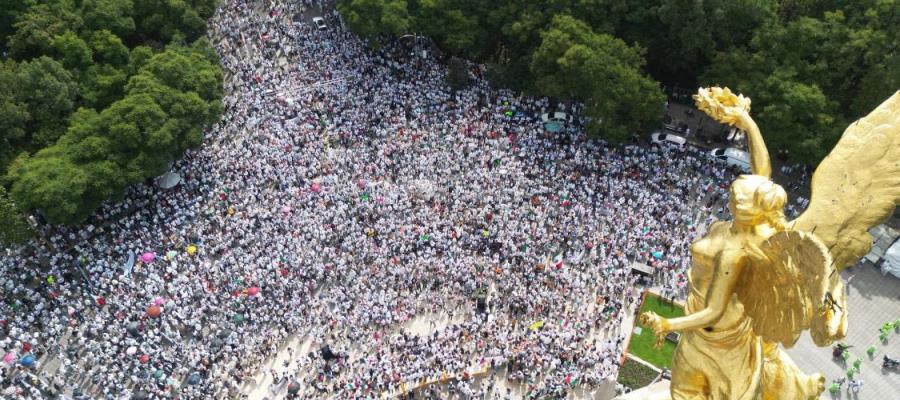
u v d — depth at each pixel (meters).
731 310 33.75
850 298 74.19
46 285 77.06
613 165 86.56
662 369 67.62
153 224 82.25
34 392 67.88
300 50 105.69
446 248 77.62
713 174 86.31
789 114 81.12
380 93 97.75
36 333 71.88
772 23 86.88
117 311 73.44
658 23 94.88
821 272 27.38
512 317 72.25
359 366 69.06
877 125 31.55
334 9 114.00
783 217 32.44
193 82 89.56
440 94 97.19
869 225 31.03
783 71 83.69
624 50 88.62
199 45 97.19
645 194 82.44
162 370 68.25
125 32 98.94
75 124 84.69
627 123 88.38
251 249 78.38
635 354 69.75
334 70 101.81
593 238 78.62
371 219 81.06
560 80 90.12
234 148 90.81
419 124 93.06
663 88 99.75
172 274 76.44
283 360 70.25
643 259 76.88
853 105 81.88
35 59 88.69
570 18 91.38
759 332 32.31
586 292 74.38
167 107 85.06
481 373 68.06
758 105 85.38
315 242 78.69
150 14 101.62
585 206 82.19
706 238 34.25
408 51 105.56
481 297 72.88
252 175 86.88
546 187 83.62
